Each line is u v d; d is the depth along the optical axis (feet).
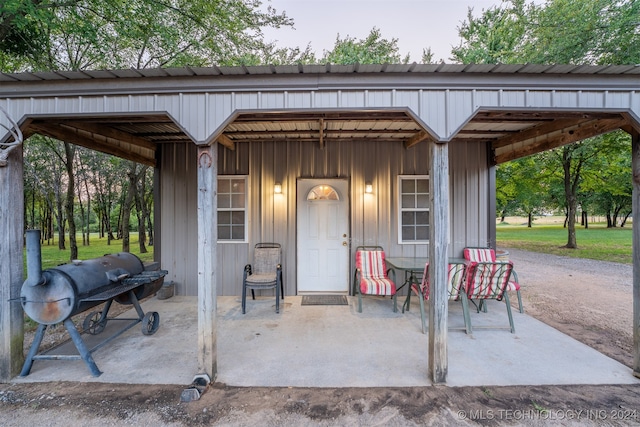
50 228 53.83
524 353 9.53
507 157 15.57
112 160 35.88
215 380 8.02
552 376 8.18
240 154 16.57
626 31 21.97
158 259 16.75
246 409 6.86
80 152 37.11
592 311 13.91
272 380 8.04
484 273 11.16
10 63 19.43
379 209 16.56
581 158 32.71
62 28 17.24
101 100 8.20
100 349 9.93
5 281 8.12
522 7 32.12
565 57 23.93
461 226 16.57
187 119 8.09
